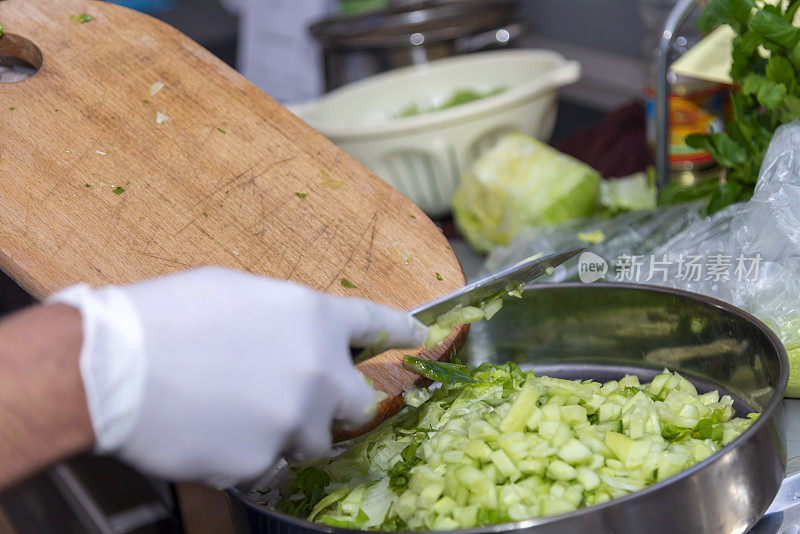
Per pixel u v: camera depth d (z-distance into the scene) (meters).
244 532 0.52
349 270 0.67
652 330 0.69
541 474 0.53
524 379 0.66
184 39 0.83
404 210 0.72
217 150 0.74
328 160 0.75
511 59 1.39
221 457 0.46
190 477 0.47
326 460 0.63
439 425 0.63
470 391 0.65
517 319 0.74
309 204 0.71
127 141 0.74
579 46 1.94
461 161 1.21
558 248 0.94
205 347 0.45
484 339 0.75
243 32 2.02
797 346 0.66
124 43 0.82
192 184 0.71
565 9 1.94
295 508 0.60
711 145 0.79
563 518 0.43
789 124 0.72
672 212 0.88
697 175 0.97
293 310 0.49
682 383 0.65
